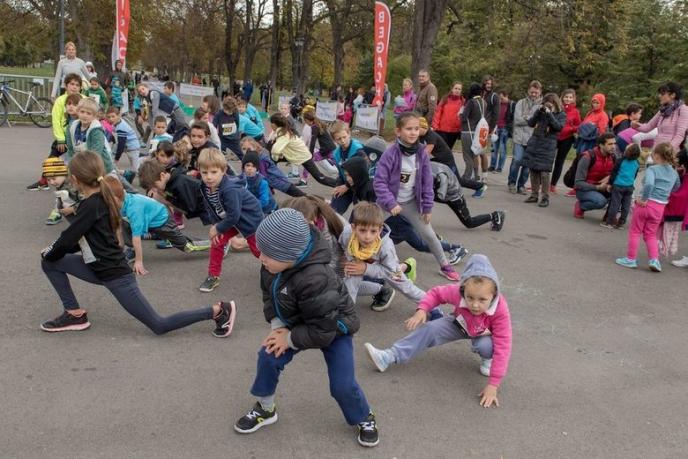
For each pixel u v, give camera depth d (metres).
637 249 6.91
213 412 3.18
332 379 2.86
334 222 3.86
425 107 11.59
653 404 3.56
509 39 33.88
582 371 3.94
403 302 4.96
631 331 4.67
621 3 24.12
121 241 3.76
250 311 4.57
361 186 5.91
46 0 31.59
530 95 9.91
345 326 2.80
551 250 6.82
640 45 28.53
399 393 3.50
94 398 3.24
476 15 35.78
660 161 6.03
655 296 5.49
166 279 5.16
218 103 9.17
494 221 7.39
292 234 2.53
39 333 3.95
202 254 5.93
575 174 8.62
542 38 30.41
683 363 4.15
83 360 3.64
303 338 2.70
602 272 6.13
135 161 9.07
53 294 4.60
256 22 44.72
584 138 9.54
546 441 3.11
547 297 5.31
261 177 6.18
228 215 4.71
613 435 3.21
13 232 6.10
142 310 3.81
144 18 35.50
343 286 2.83
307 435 3.03
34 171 9.24
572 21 22.00
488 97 10.32
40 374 3.45
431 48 19.12
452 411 3.34
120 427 3.00
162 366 3.64
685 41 28.09
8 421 2.99
